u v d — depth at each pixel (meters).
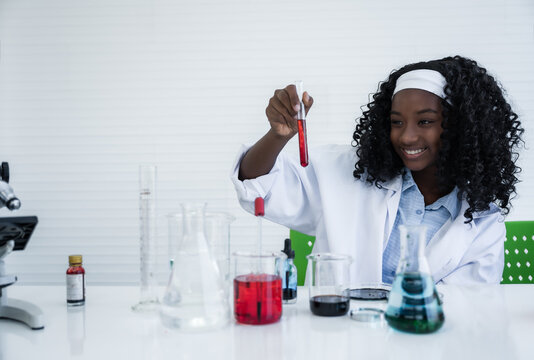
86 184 3.32
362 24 3.22
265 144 1.45
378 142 1.62
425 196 1.65
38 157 3.32
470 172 1.52
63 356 0.84
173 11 3.29
